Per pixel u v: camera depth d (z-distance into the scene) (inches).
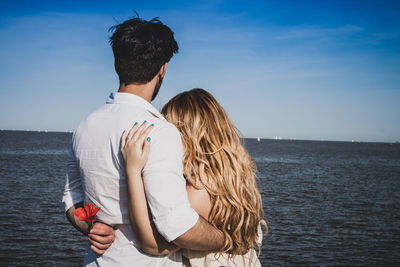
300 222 604.4
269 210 701.3
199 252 62.6
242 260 68.1
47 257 390.0
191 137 66.6
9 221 543.8
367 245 475.5
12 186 917.2
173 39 59.3
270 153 3277.6
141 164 49.3
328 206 775.7
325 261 405.1
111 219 54.5
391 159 3053.6
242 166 69.3
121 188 53.2
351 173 1633.9
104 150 53.6
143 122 52.5
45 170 1336.1
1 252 398.3
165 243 53.3
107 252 55.8
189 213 50.2
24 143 3695.9
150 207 49.4
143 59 55.2
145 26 55.9
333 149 5054.1
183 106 70.8
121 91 58.4
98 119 56.4
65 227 523.2
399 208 780.6
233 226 63.8
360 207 777.6
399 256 430.6
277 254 423.8
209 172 63.5
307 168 1814.7
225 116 71.9
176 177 50.3
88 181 55.7
